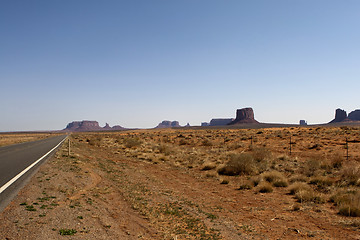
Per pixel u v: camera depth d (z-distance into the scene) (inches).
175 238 221.6
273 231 273.1
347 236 261.4
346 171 539.5
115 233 210.7
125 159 848.3
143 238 212.1
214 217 305.7
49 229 195.2
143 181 492.7
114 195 350.6
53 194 303.7
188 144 1588.3
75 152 872.3
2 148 1167.0
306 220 313.1
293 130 2340.1
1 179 387.5
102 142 1658.5
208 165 724.0
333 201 397.7
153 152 1093.8
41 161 610.9
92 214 248.4
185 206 340.8
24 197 280.4
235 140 1643.7
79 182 390.9
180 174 644.7
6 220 206.2
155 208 312.0
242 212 343.9
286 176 603.2
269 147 1192.8
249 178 598.5
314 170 620.1
